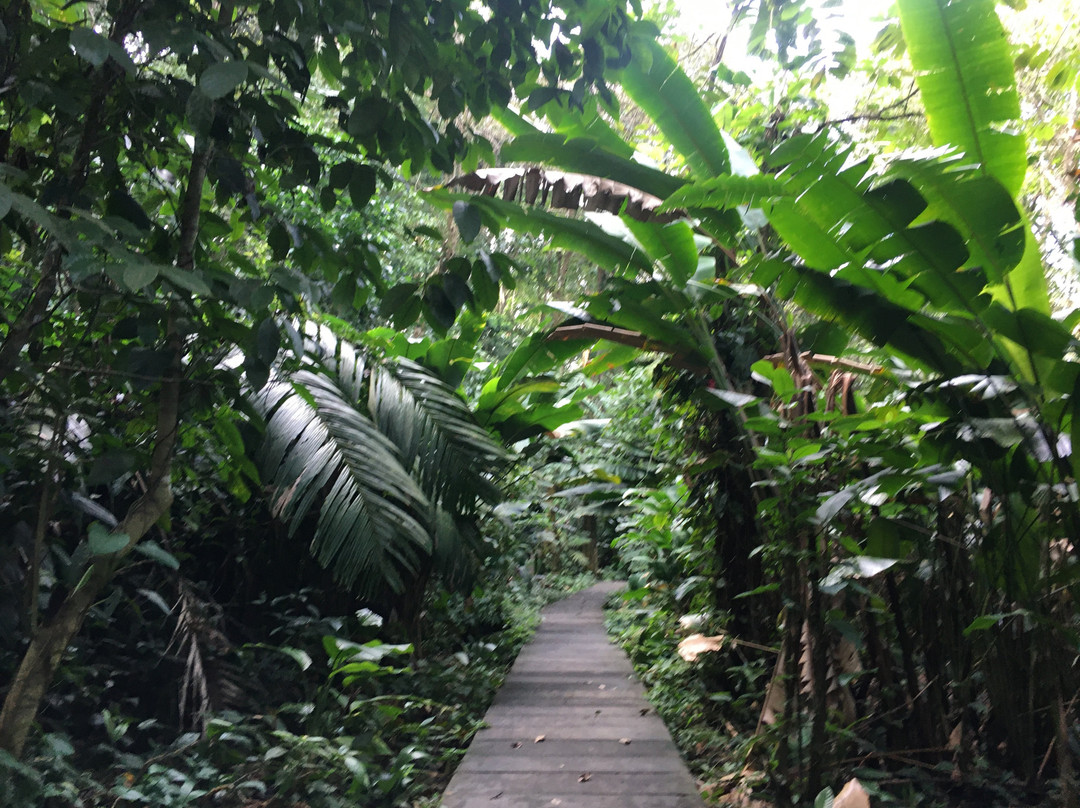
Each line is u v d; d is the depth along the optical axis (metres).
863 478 3.60
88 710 3.87
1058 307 5.72
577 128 4.47
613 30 2.88
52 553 3.30
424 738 4.53
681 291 4.34
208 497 4.74
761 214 4.16
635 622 7.93
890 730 3.75
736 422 4.18
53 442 2.70
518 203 4.27
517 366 5.40
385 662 5.31
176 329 2.60
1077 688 3.27
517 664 6.76
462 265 2.99
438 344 5.62
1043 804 3.28
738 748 4.12
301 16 2.57
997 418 3.23
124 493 4.30
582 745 4.47
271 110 2.57
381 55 2.59
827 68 5.54
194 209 2.74
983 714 3.75
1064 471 2.96
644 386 6.47
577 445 8.95
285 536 4.95
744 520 4.79
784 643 3.68
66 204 2.42
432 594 6.11
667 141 4.40
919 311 3.58
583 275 12.93
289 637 4.64
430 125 2.84
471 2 2.86
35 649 2.59
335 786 3.66
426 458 4.21
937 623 3.69
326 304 2.94
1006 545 3.15
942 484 3.00
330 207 2.79
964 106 3.39
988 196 3.12
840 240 3.46
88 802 3.19
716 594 5.04
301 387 3.61
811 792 3.24
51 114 2.73
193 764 3.52
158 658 4.14
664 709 5.17
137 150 2.77
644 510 7.07
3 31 2.12
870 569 2.99
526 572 9.77
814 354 4.38
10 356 2.42
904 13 3.35
